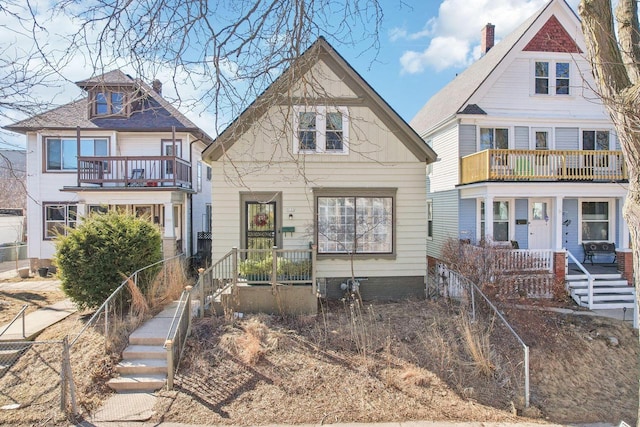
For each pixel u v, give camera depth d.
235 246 11.50
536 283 11.66
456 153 15.46
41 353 7.85
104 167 16.75
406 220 11.80
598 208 15.61
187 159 17.70
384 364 7.66
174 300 10.73
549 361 8.17
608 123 15.61
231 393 6.81
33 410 6.32
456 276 10.85
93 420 6.09
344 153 11.62
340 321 9.52
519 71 15.41
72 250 9.47
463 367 7.63
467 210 15.34
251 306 9.98
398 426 6.01
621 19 5.03
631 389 7.71
